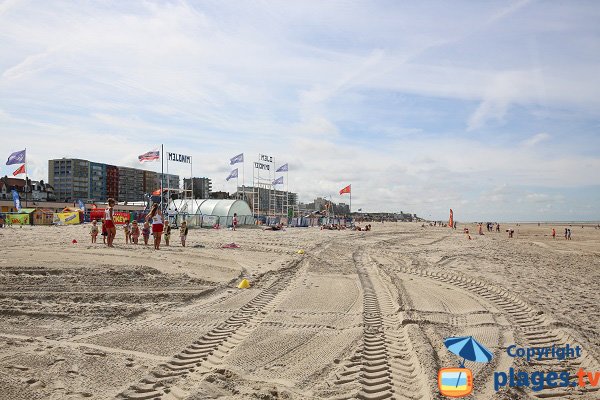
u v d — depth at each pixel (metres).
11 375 6.06
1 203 72.56
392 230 69.50
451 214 95.75
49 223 56.38
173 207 60.84
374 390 5.87
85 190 160.38
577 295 13.48
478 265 21.48
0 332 8.39
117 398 5.46
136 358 6.99
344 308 11.08
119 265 16.34
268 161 82.44
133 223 26.84
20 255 18.50
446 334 8.62
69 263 16.50
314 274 16.94
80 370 6.37
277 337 8.39
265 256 22.06
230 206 60.00
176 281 14.00
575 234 80.12
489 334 8.80
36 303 10.76
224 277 15.30
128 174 183.12
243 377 6.32
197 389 5.72
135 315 9.97
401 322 9.62
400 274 17.52
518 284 15.28
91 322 9.24
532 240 55.00
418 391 5.86
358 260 22.75
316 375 6.43
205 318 9.78
